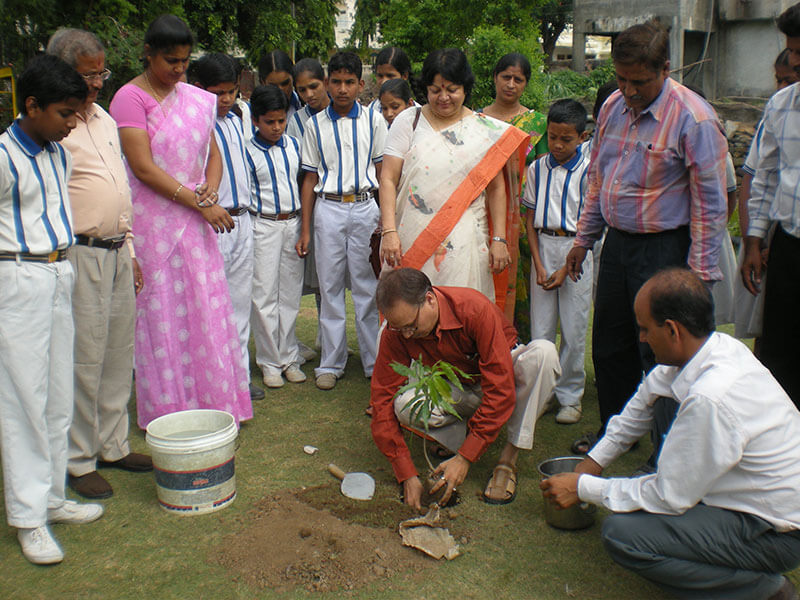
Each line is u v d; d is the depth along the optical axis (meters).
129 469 3.34
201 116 3.49
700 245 3.00
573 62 15.70
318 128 4.26
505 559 2.66
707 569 2.26
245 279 4.16
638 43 2.80
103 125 3.02
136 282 3.34
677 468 2.19
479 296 2.94
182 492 2.91
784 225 3.05
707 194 2.94
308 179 4.39
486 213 3.68
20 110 2.46
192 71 4.05
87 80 2.86
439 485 2.83
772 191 3.19
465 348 2.98
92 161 2.92
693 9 11.33
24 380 2.53
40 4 9.30
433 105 3.50
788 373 3.24
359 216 4.31
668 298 2.22
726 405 2.12
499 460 3.18
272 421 3.91
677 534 2.24
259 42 16.84
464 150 3.53
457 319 2.90
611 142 3.19
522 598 2.45
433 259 3.56
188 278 3.55
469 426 2.93
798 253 3.06
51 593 2.46
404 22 19.81
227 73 3.88
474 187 3.54
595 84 15.34
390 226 3.57
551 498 2.57
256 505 3.01
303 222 4.43
